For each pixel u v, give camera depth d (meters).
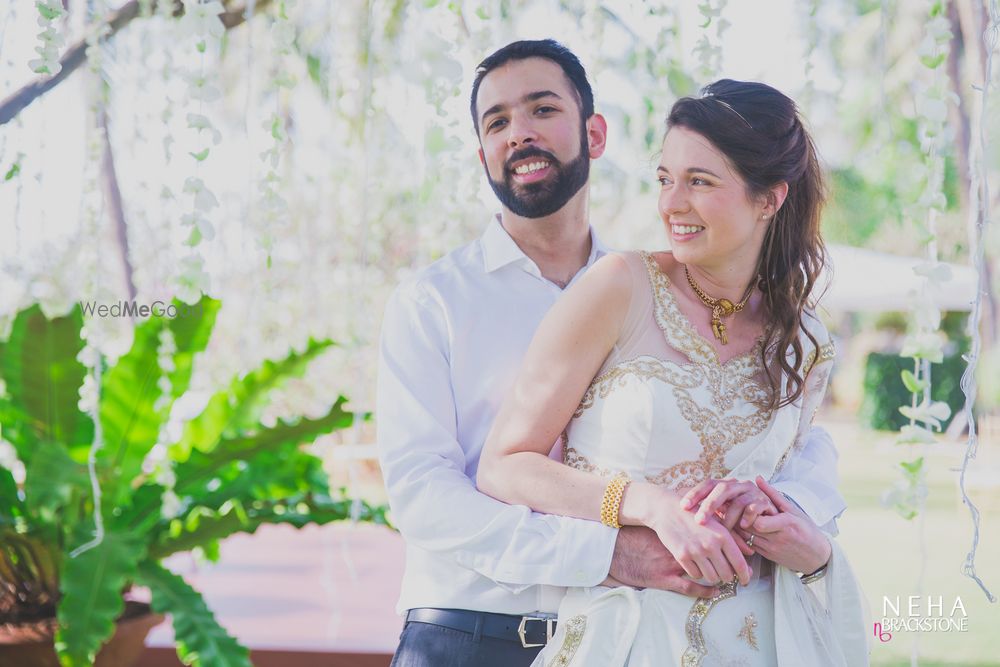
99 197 2.14
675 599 1.58
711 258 1.62
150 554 3.04
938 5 1.60
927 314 1.59
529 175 1.95
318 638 3.96
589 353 1.65
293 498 3.20
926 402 1.60
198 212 1.67
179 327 2.94
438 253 2.50
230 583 5.21
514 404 1.71
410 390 1.87
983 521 7.38
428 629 1.79
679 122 1.62
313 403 5.16
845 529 7.40
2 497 3.01
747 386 1.67
